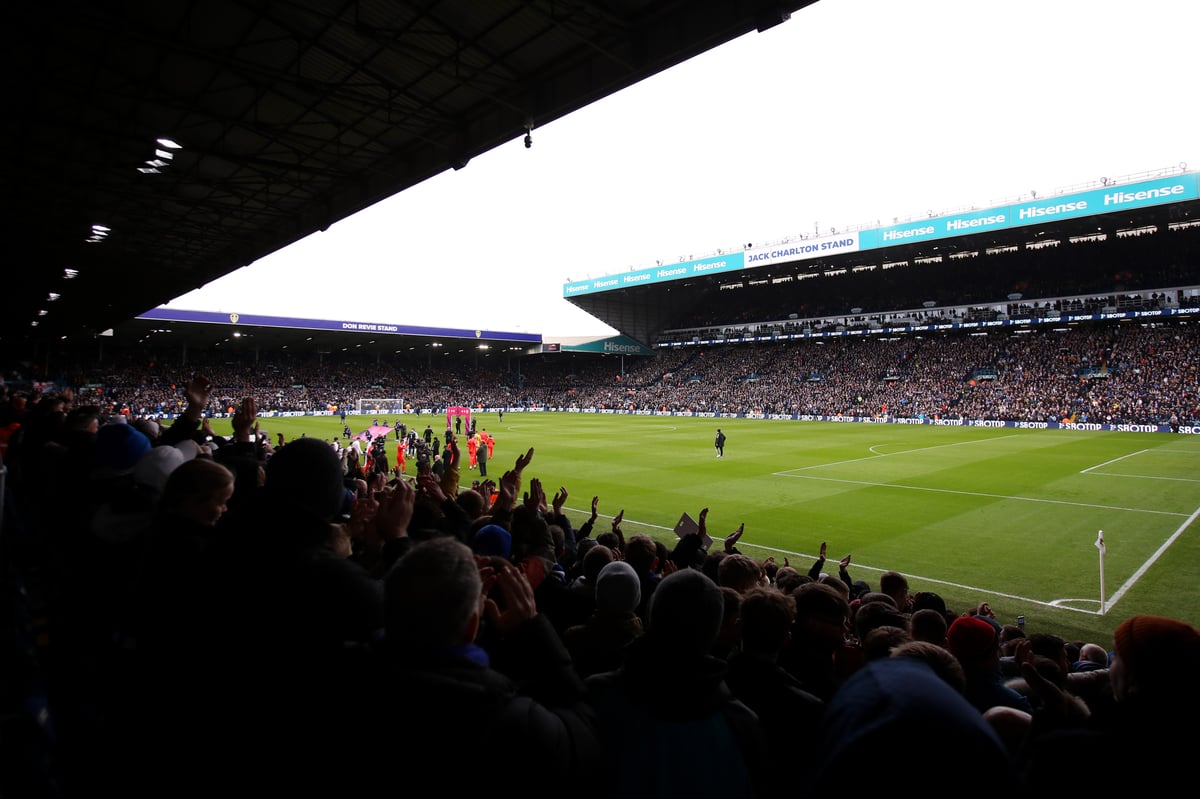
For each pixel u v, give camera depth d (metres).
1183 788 1.56
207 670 1.84
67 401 9.12
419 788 1.55
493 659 3.18
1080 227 53.44
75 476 4.57
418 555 1.80
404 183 16.20
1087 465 27.42
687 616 2.11
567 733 1.80
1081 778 1.68
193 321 58.19
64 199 18.94
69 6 9.88
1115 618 10.59
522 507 5.48
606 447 36.53
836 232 59.53
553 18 9.91
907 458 30.41
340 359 89.19
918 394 60.84
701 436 43.62
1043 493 20.95
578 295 84.25
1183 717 1.61
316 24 10.71
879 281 77.00
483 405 82.81
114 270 28.39
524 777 1.61
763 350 84.56
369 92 12.95
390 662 1.71
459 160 14.37
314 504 2.10
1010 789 1.27
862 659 3.56
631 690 2.14
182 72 12.17
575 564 6.32
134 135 14.55
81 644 3.24
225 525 2.13
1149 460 29.00
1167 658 1.67
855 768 1.30
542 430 49.88
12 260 26.45
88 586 3.30
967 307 67.19
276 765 1.72
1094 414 48.41
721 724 2.09
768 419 63.69
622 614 3.29
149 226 21.75
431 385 89.06
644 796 1.99
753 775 2.10
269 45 11.27
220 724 1.79
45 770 2.31
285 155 16.12
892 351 71.69
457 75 11.38
